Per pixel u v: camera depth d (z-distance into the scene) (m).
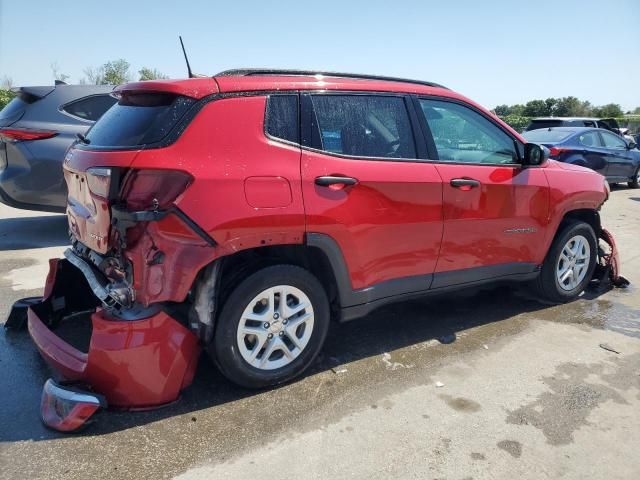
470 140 3.87
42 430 2.65
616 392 3.21
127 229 2.62
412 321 4.24
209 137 2.73
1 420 2.73
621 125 40.84
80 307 3.71
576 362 3.59
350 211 3.12
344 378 3.29
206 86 2.81
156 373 2.70
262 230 2.82
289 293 3.06
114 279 2.78
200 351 2.98
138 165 2.57
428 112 3.67
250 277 2.88
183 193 2.62
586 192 4.55
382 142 3.38
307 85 3.14
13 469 2.37
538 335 4.02
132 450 2.53
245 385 3.04
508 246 4.07
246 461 2.49
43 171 6.07
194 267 2.66
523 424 2.85
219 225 2.69
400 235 3.40
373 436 2.71
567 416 2.94
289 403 2.99
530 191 4.08
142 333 2.65
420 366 3.48
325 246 3.07
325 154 3.10
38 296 4.40
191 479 2.35
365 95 3.38
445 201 3.57
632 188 13.77
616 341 3.95
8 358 3.42
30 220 7.67
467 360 3.58
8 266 5.43
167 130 2.68
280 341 3.07
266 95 2.96
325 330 3.27
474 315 4.41
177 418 2.80
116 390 2.66
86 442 2.57
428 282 3.68
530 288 4.84
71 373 2.73
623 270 5.93
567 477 2.45
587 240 4.75
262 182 2.82
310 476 2.40
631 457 2.60
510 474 2.45
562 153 11.36
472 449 2.63
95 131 3.16
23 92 6.18
